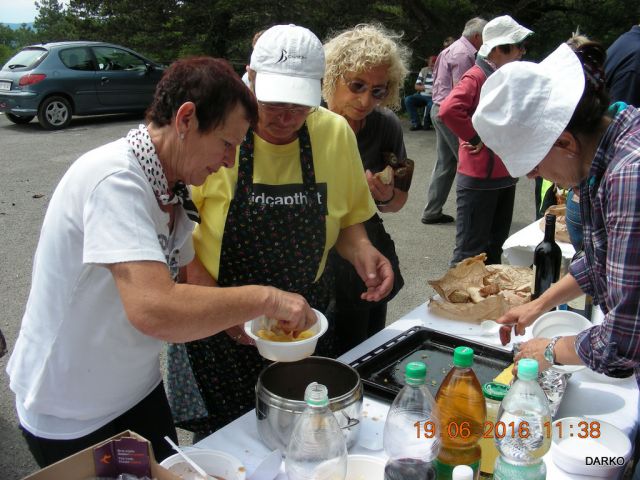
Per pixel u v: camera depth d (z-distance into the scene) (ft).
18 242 17.03
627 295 3.71
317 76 5.35
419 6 46.68
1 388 10.04
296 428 3.84
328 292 6.73
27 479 3.50
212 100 4.07
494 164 11.92
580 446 4.44
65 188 4.13
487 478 4.24
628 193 3.63
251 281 5.94
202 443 4.68
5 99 33.04
